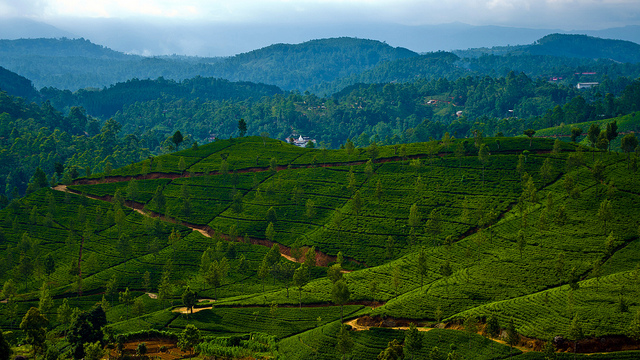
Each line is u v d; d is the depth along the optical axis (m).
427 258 145.62
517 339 93.06
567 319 97.69
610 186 153.88
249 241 176.50
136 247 174.25
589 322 95.31
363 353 99.94
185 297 129.62
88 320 110.62
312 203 183.50
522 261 129.38
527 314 102.31
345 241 167.75
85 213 190.25
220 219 191.00
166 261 165.25
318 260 163.75
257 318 124.12
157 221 181.62
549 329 95.94
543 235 141.50
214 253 162.25
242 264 158.50
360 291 130.50
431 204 178.62
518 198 172.25
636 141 172.50
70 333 109.94
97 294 151.75
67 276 158.38
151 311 138.75
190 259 166.25
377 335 105.19
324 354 102.12
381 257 157.75
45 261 160.00
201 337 115.88
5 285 138.38
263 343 111.44
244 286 151.25
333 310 123.31
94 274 159.75
